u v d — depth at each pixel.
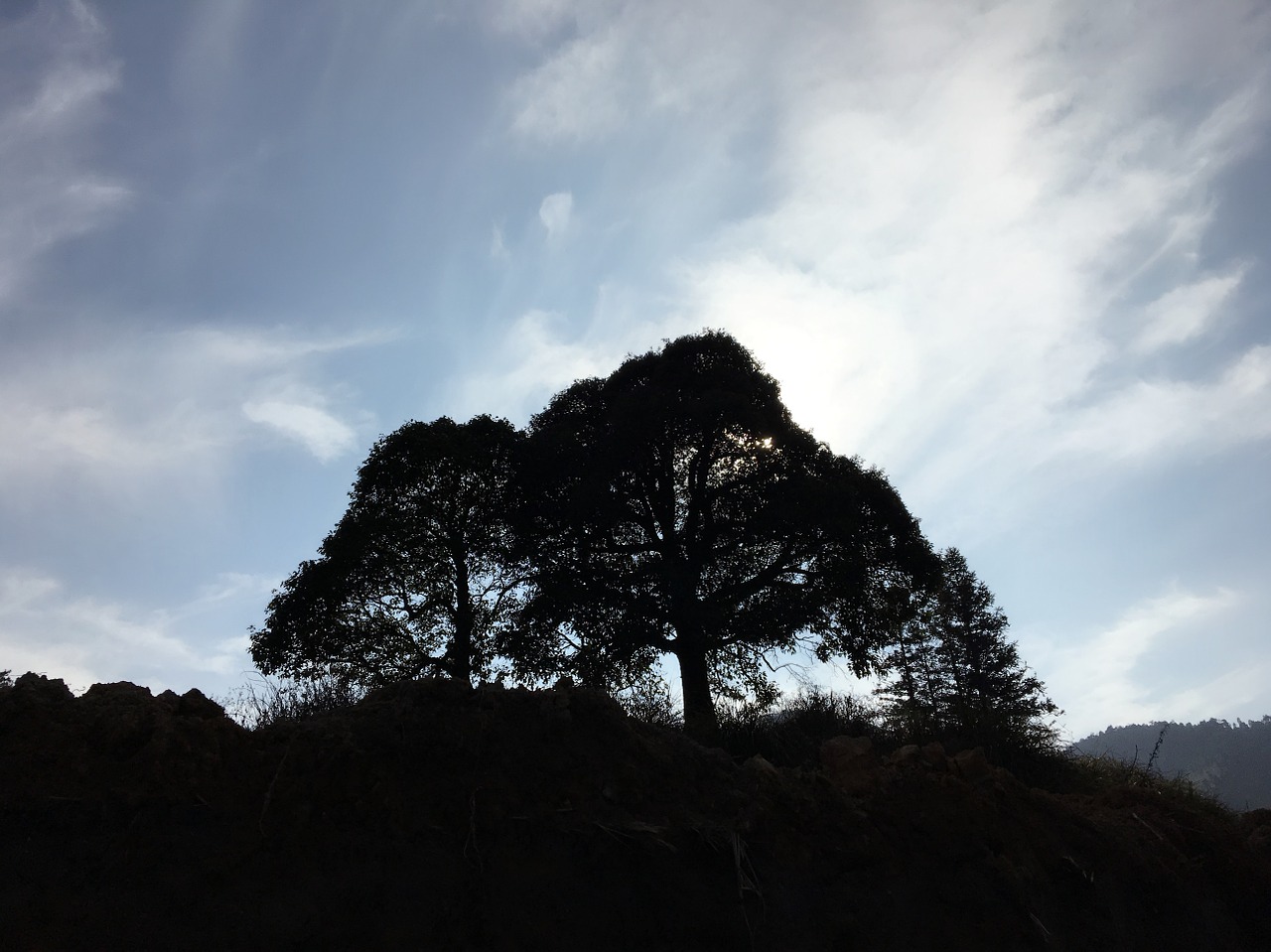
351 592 16.08
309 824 3.29
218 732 3.50
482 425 19.80
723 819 4.32
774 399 21.16
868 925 4.33
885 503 19.92
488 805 3.70
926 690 28.70
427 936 3.12
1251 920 6.36
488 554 18.11
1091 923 5.29
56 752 3.14
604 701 4.67
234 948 2.79
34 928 2.59
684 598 17.95
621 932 3.52
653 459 20.23
